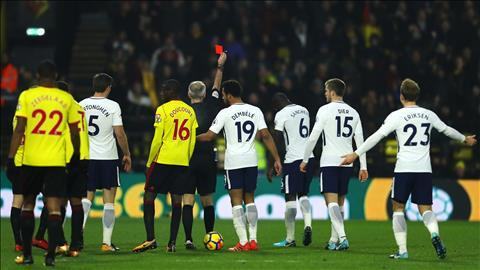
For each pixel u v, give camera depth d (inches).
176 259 1477.6
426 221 1493.6
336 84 1632.6
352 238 1963.6
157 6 3312.0
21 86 3073.3
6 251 1643.7
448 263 1456.7
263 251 1616.6
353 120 1624.0
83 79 3548.2
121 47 3184.1
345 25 3196.4
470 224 2428.6
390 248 1717.5
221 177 2620.6
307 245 1745.8
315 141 1611.7
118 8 3535.9
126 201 2603.3
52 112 1355.8
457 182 2610.7
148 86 3063.5
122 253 1573.6
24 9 3531.0
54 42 3528.5
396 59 3085.6
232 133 1610.5
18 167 1539.1
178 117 1573.6
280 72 3041.3
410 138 1486.2
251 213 1628.9
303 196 1750.7
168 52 3078.2
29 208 1389.0
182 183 1604.3
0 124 3002.0
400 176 1491.1
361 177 1630.2
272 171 1758.1
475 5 3302.2
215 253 1576.0
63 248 1515.7
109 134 1622.8
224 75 3041.3
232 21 3233.3
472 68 3088.1
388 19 3191.4
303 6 3233.3
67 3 3602.4
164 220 2445.9
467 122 2920.8
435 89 3024.1
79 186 1503.4
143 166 2945.4
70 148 1375.5
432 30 3181.6
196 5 3289.9
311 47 3154.5
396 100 3009.4
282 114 1732.3
